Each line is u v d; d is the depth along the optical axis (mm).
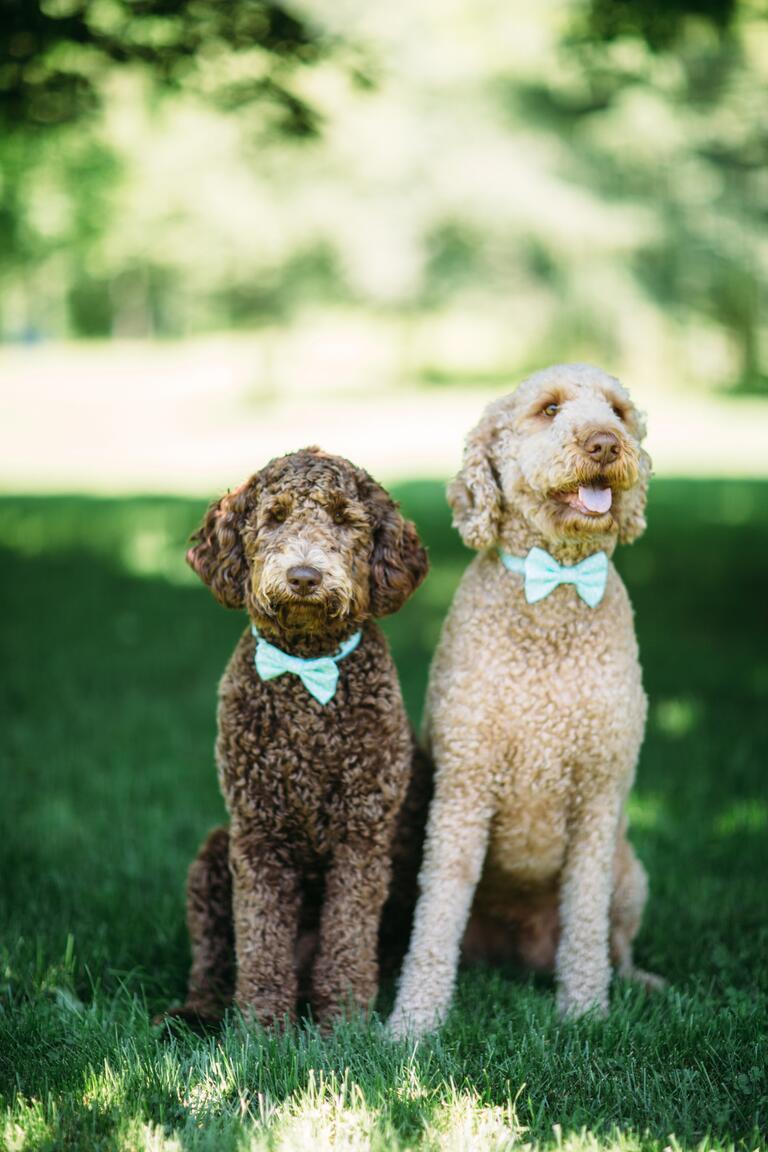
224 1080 2865
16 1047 3041
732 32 9875
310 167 30234
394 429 26562
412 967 3363
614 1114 2799
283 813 3260
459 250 33344
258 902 3283
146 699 6484
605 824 3453
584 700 3350
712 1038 3129
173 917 3943
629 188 32062
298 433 25922
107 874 4246
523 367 39000
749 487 16609
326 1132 2627
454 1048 3064
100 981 3430
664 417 29281
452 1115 2707
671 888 4219
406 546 3385
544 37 28859
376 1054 2961
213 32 7965
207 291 34344
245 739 3246
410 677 6871
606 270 33312
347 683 3256
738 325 37438
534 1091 2863
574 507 3232
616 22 9414
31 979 3414
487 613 3432
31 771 5324
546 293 34031
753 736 5883
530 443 3312
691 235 32688
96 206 20812
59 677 6855
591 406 3277
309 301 34219
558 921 3750
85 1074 2887
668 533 12531
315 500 3184
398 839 3553
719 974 3648
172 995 3545
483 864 3609
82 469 19797
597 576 3328
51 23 7402
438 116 30906
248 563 3281
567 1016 3289
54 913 3926
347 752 3236
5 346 52688
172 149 27438
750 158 31594
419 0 29469
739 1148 2643
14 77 7949
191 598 9234
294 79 8617
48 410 31578
